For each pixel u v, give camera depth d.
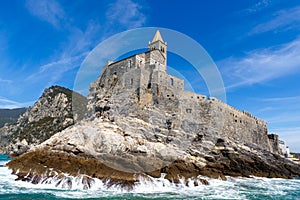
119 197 16.89
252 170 37.19
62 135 26.67
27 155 25.23
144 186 19.66
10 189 18.22
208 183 24.38
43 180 20.16
